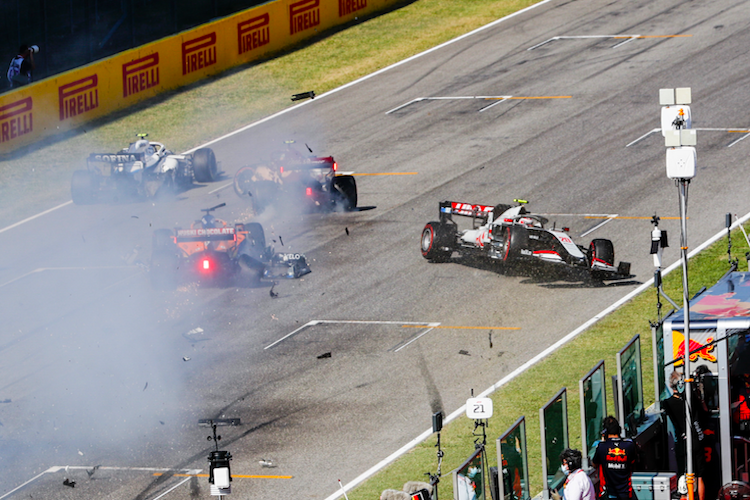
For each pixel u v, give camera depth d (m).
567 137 113.88
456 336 68.25
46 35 135.50
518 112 124.12
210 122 131.62
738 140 106.50
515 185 101.25
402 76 142.25
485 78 137.50
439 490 47.91
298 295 78.50
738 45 136.88
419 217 95.56
